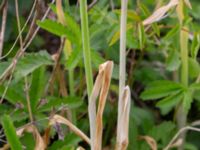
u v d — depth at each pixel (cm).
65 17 28
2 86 28
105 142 34
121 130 24
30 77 31
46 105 28
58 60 30
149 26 32
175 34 32
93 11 31
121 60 23
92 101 23
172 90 31
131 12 29
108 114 34
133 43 30
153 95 31
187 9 32
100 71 23
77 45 28
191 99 31
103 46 31
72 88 32
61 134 27
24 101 28
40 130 29
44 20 28
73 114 31
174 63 32
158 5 31
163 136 33
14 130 24
